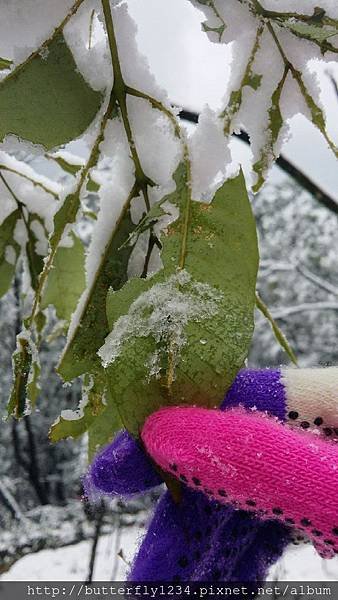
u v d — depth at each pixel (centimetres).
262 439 15
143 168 18
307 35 17
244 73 18
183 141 17
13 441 216
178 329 14
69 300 29
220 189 16
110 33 16
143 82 17
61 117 17
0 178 28
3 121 17
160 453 15
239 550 21
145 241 18
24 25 17
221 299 15
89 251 19
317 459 15
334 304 123
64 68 17
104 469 19
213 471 15
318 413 20
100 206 19
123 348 14
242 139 25
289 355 22
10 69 17
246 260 15
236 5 17
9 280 30
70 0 17
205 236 15
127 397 15
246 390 21
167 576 21
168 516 21
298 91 18
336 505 15
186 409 15
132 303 15
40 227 29
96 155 17
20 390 20
